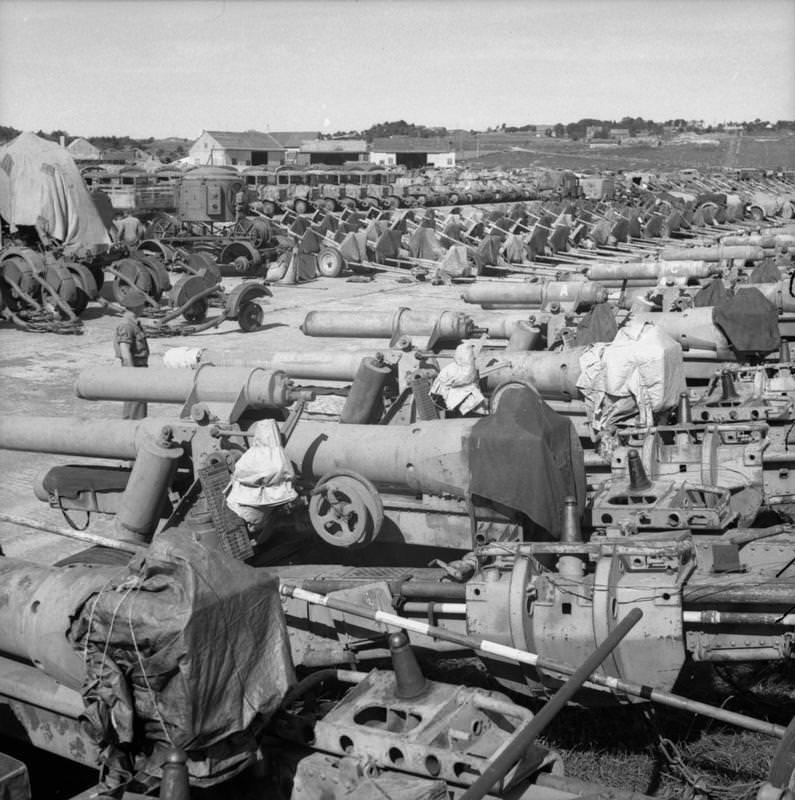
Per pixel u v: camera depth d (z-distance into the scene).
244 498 8.09
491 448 7.51
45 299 23.23
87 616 5.50
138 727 5.42
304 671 7.26
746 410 10.20
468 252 32.75
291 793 5.90
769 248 25.02
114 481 9.54
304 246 33.66
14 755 6.77
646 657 6.25
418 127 125.38
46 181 25.17
